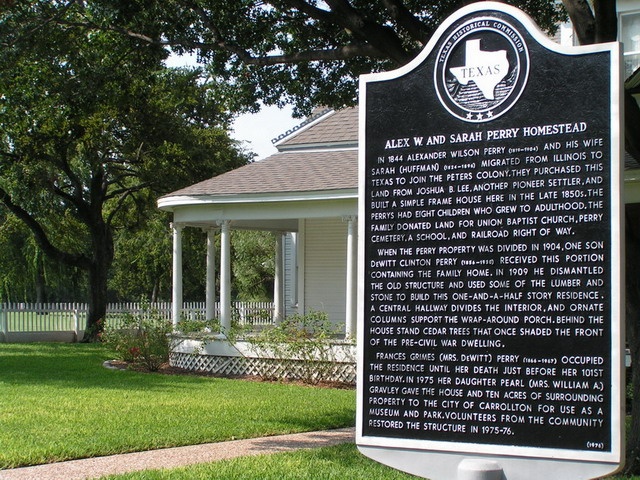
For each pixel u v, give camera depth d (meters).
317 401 15.34
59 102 15.62
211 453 10.43
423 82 6.72
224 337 20.30
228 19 13.09
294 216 19.73
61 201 32.69
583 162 6.22
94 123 27.94
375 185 6.80
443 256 6.57
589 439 6.05
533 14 13.35
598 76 6.23
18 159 29.42
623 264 6.18
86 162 31.66
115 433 11.50
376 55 11.17
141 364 21.34
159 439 11.11
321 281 23.55
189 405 14.46
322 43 13.68
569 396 6.13
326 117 24.98
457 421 6.45
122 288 61.59
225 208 20.47
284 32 13.79
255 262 52.16
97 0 12.67
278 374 19.38
